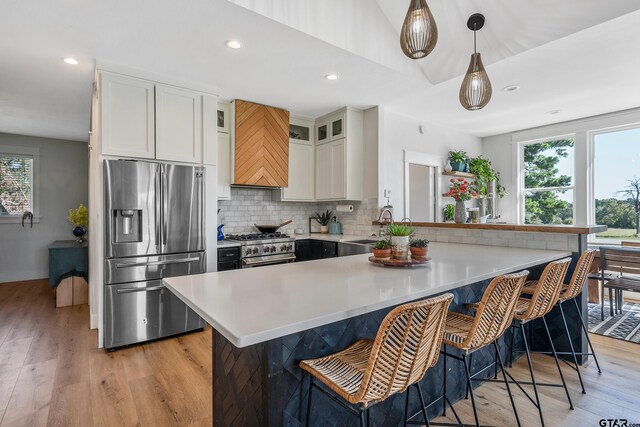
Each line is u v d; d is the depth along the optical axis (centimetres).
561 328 261
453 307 206
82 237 472
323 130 446
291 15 226
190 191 309
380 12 281
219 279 163
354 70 295
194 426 181
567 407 198
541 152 516
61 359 259
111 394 210
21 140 520
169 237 298
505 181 548
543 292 193
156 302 292
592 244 446
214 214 334
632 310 389
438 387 194
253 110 389
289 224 473
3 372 238
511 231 288
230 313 110
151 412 193
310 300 125
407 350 112
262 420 121
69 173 555
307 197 451
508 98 379
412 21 157
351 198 414
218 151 374
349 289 142
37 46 246
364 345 146
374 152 409
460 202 329
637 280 367
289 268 192
